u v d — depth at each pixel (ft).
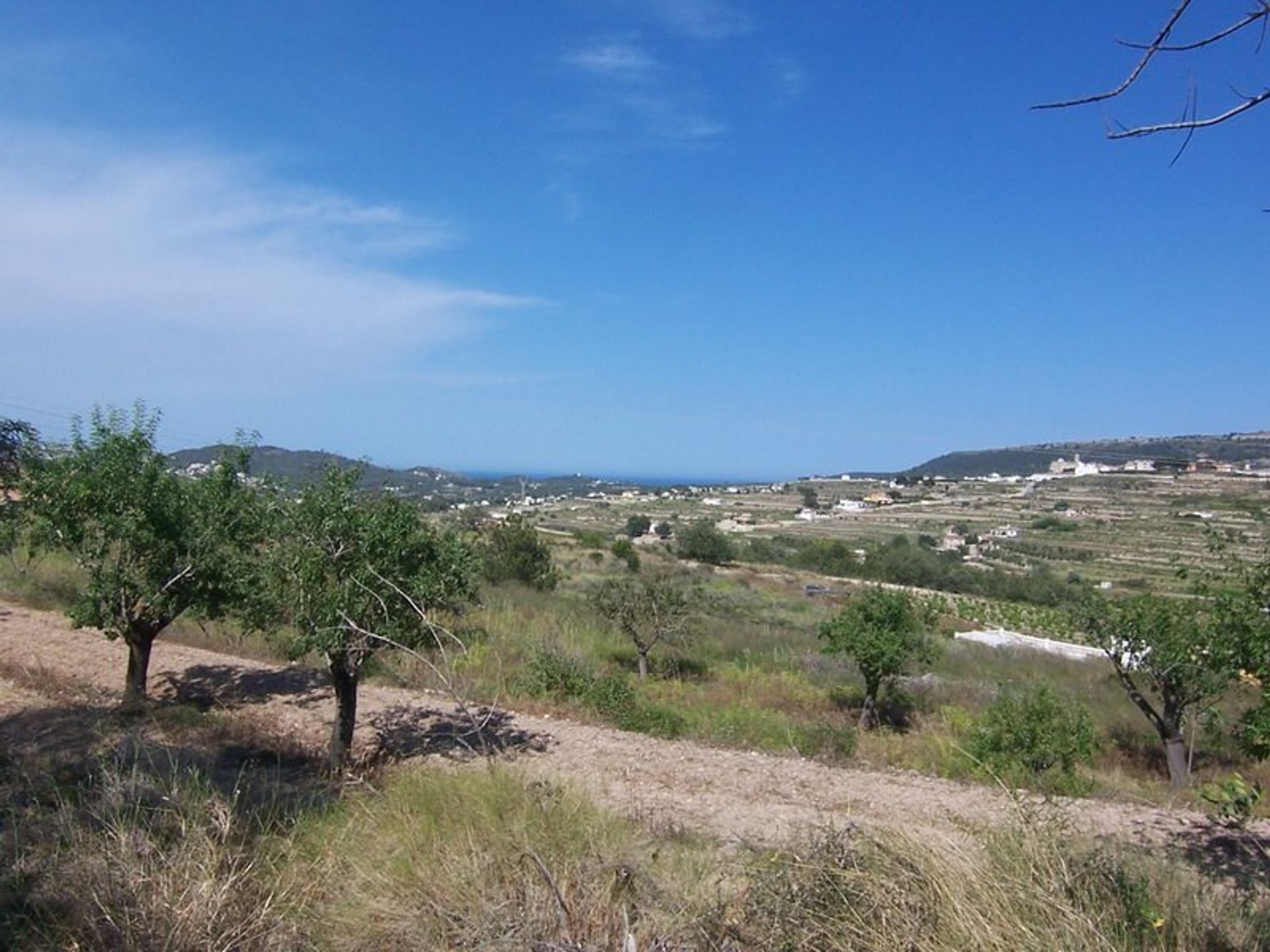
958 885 10.50
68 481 34.76
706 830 24.09
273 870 13.55
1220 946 10.74
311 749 32.94
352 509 29.89
